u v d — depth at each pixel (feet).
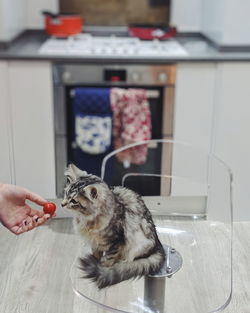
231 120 5.95
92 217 1.99
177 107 5.90
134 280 2.11
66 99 5.87
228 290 2.24
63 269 2.54
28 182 6.10
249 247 2.89
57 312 2.27
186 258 2.39
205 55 5.71
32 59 5.60
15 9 6.40
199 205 2.90
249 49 5.98
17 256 2.66
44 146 5.99
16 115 5.84
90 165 5.94
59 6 7.01
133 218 2.06
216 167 3.39
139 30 6.57
